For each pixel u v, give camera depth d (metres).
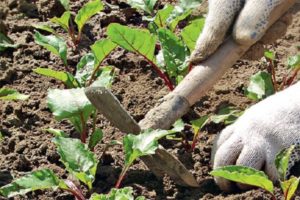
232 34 4.25
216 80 4.27
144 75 5.30
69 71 5.36
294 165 4.23
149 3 5.55
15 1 6.09
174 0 6.12
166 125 4.17
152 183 4.25
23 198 4.18
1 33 5.59
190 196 4.15
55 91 4.41
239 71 5.36
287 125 4.05
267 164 4.00
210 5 4.41
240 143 4.03
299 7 5.98
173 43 4.89
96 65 4.84
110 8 6.05
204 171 4.35
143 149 3.94
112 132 4.72
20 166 4.42
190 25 4.80
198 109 4.94
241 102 5.01
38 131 4.75
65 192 4.23
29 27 5.82
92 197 3.84
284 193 3.80
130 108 4.96
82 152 4.07
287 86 5.05
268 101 4.22
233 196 4.03
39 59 5.52
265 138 4.03
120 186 4.24
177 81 4.87
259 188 4.07
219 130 4.71
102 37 5.76
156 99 5.02
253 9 4.21
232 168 3.69
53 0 5.97
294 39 5.73
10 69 5.30
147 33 4.60
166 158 4.05
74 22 5.88
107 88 4.42
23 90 5.18
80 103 4.35
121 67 5.39
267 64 5.38
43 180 3.90
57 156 4.49
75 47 5.60
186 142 4.55
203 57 4.29
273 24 4.36
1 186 4.25
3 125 4.80
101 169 4.38
